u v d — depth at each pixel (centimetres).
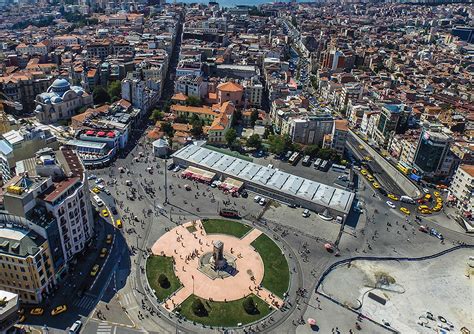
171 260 18725
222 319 15775
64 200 16625
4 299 13350
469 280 19212
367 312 16775
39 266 15400
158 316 15725
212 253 19438
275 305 16638
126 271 17875
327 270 18875
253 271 18450
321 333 15488
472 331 16350
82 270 17775
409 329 16125
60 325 14988
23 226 16012
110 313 15700
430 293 18200
